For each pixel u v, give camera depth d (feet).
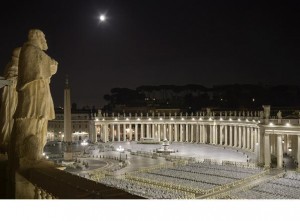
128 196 23.26
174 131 452.76
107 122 449.48
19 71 38.32
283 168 240.94
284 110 418.51
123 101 620.90
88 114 510.99
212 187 177.47
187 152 329.31
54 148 366.43
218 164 256.11
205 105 570.05
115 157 299.38
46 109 39.40
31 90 38.50
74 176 30.99
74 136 503.20
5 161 46.42
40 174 32.71
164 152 319.27
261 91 497.05
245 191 170.19
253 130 324.39
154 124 463.83
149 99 618.03
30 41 39.52
